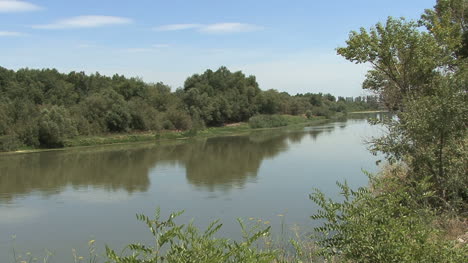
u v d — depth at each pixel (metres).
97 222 14.98
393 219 3.55
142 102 56.72
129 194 19.59
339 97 122.31
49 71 64.50
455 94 7.39
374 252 3.34
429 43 10.64
